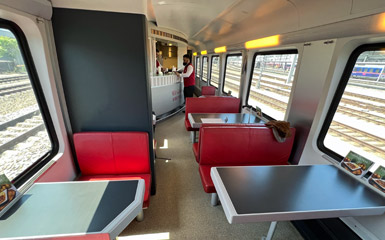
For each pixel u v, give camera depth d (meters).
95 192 1.09
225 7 1.78
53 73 1.41
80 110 1.59
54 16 1.29
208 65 6.18
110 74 1.48
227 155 1.88
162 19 2.97
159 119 4.43
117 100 1.58
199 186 2.24
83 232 0.83
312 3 1.40
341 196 1.10
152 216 1.78
